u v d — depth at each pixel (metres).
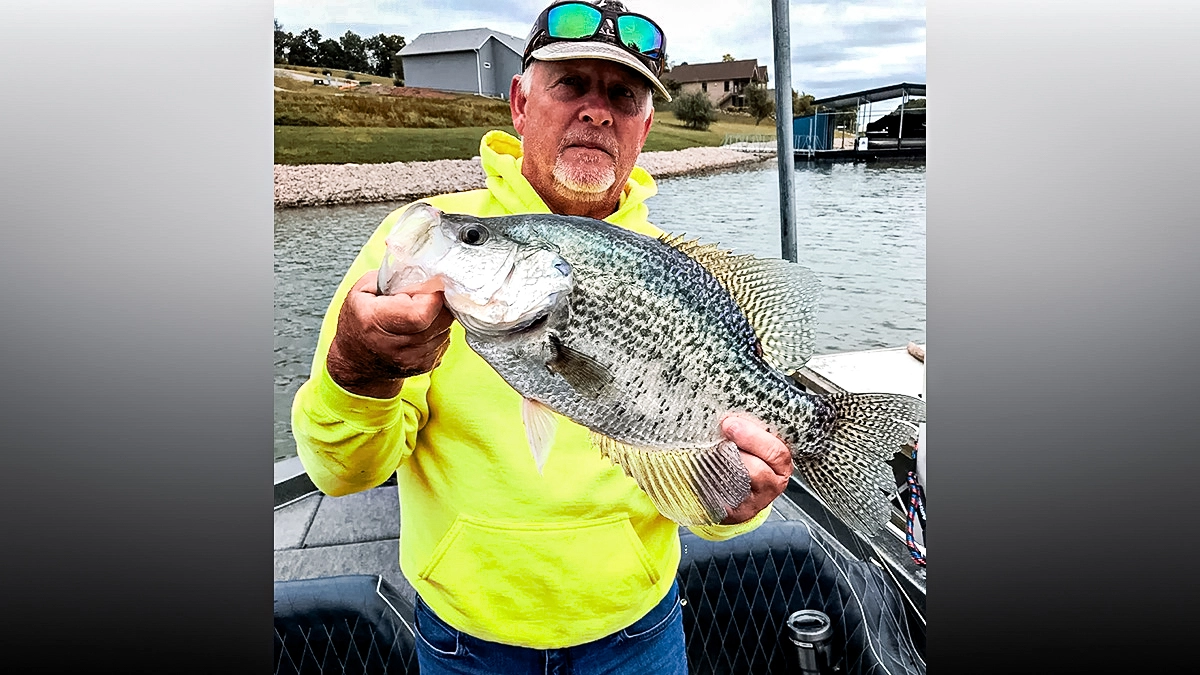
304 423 2.02
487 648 2.27
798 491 2.49
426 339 1.77
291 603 2.40
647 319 1.84
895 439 1.98
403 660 2.38
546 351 1.79
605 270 1.81
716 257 1.94
